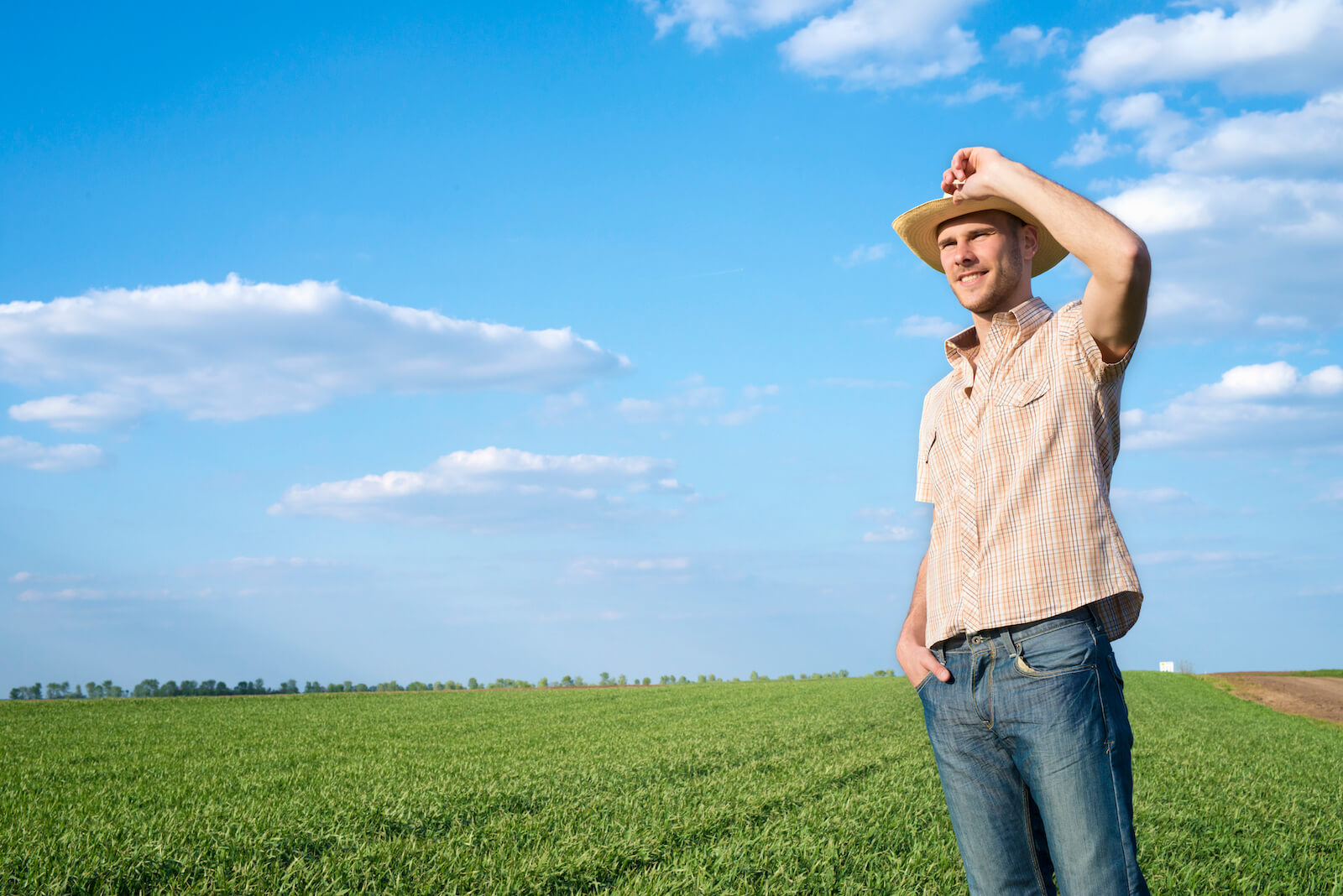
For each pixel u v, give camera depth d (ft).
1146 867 17.93
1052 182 6.51
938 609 7.39
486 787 28.22
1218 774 35.22
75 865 17.38
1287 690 137.80
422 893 16.08
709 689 127.95
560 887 16.92
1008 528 6.84
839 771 32.14
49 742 53.31
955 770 7.21
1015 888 7.02
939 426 7.92
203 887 16.22
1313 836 23.22
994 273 7.36
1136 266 5.94
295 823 21.40
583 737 51.44
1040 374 7.03
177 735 58.80
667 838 20.58
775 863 18.03
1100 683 6.46
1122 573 6.59
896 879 16.70
